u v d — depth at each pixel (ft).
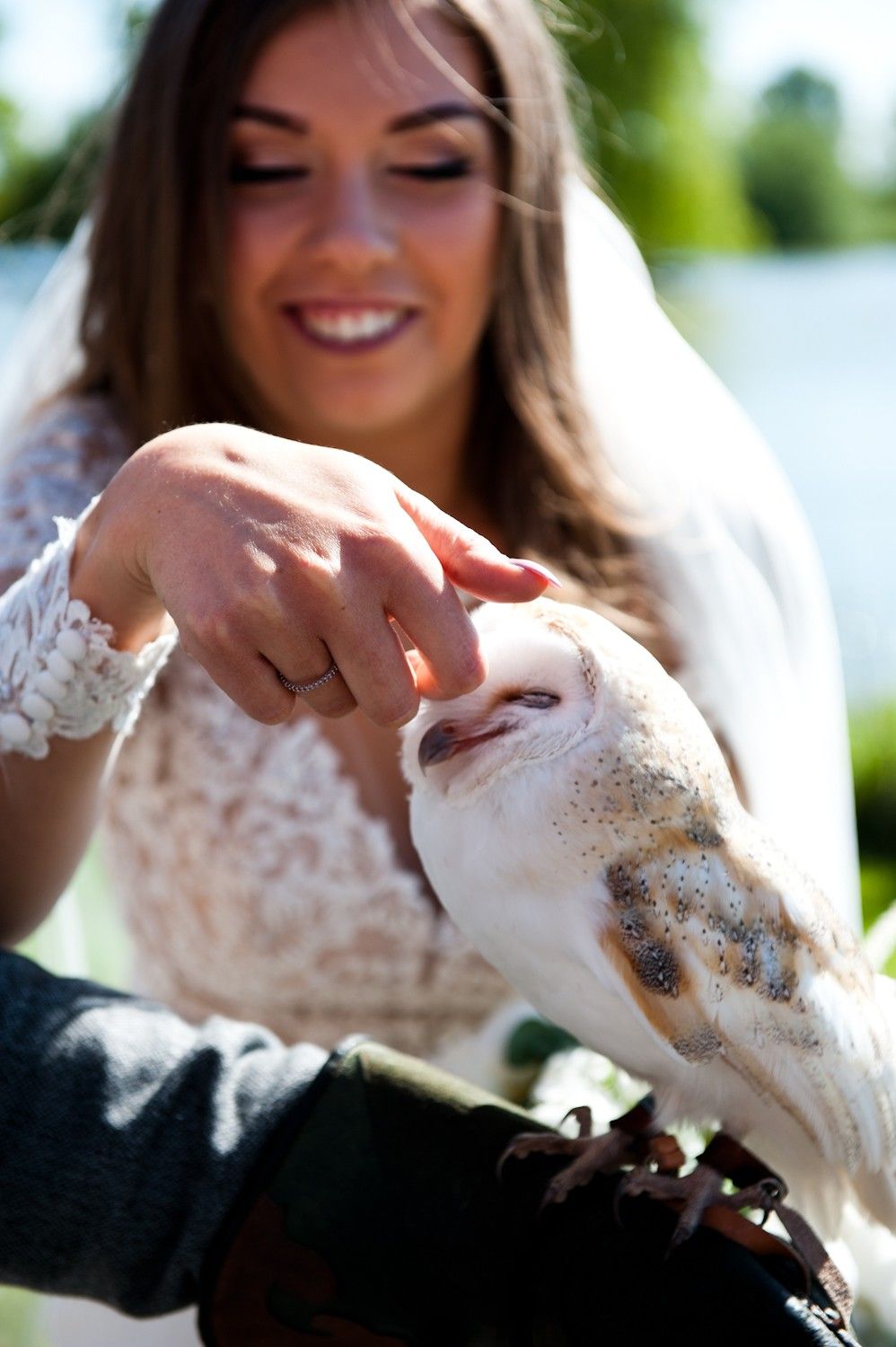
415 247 4.80
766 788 4.94
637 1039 3.04
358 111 4.59
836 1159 3.09
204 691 4.88
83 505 4.61
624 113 24.38
